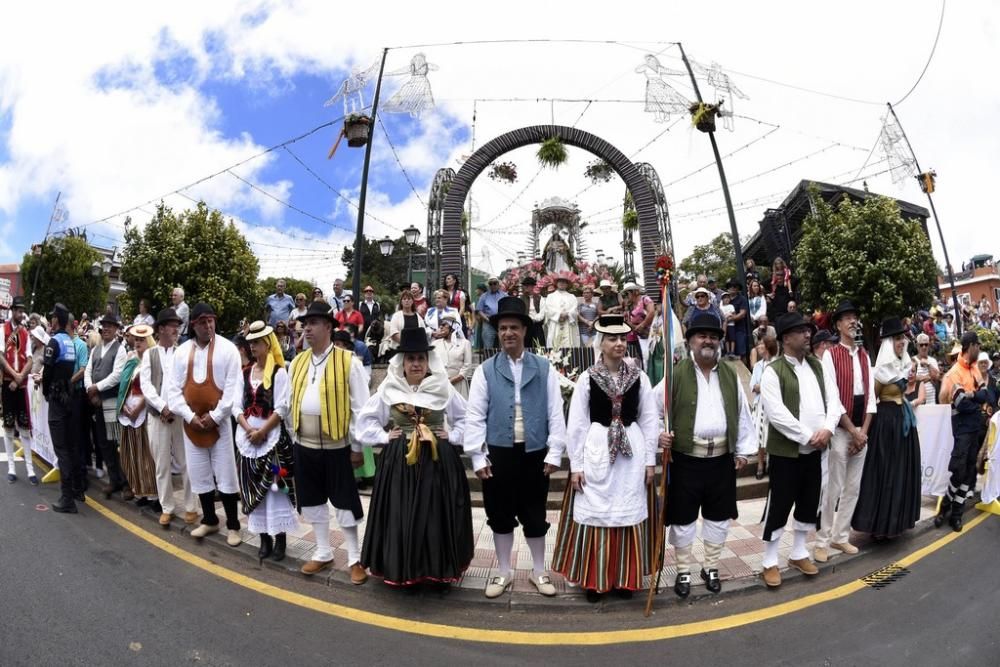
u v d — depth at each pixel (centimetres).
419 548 398
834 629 372
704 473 416
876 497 496
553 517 576
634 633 371
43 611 384
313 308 440
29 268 2911
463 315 1073
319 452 438
